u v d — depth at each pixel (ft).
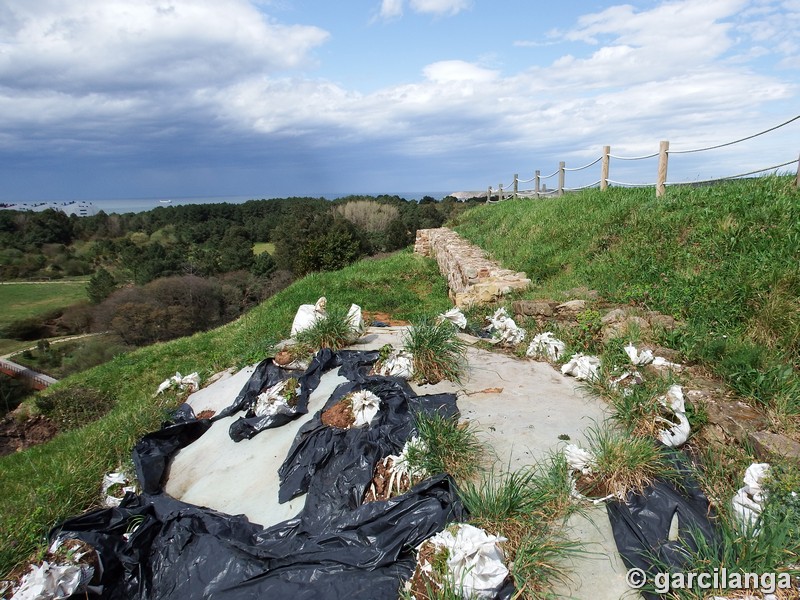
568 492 10.20
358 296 36.83
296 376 18.69
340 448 12.76
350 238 92.27
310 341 19.90
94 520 12.49
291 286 43.55
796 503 8.27
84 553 10.78
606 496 9.99
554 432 12.71
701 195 22.63
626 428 11.98
